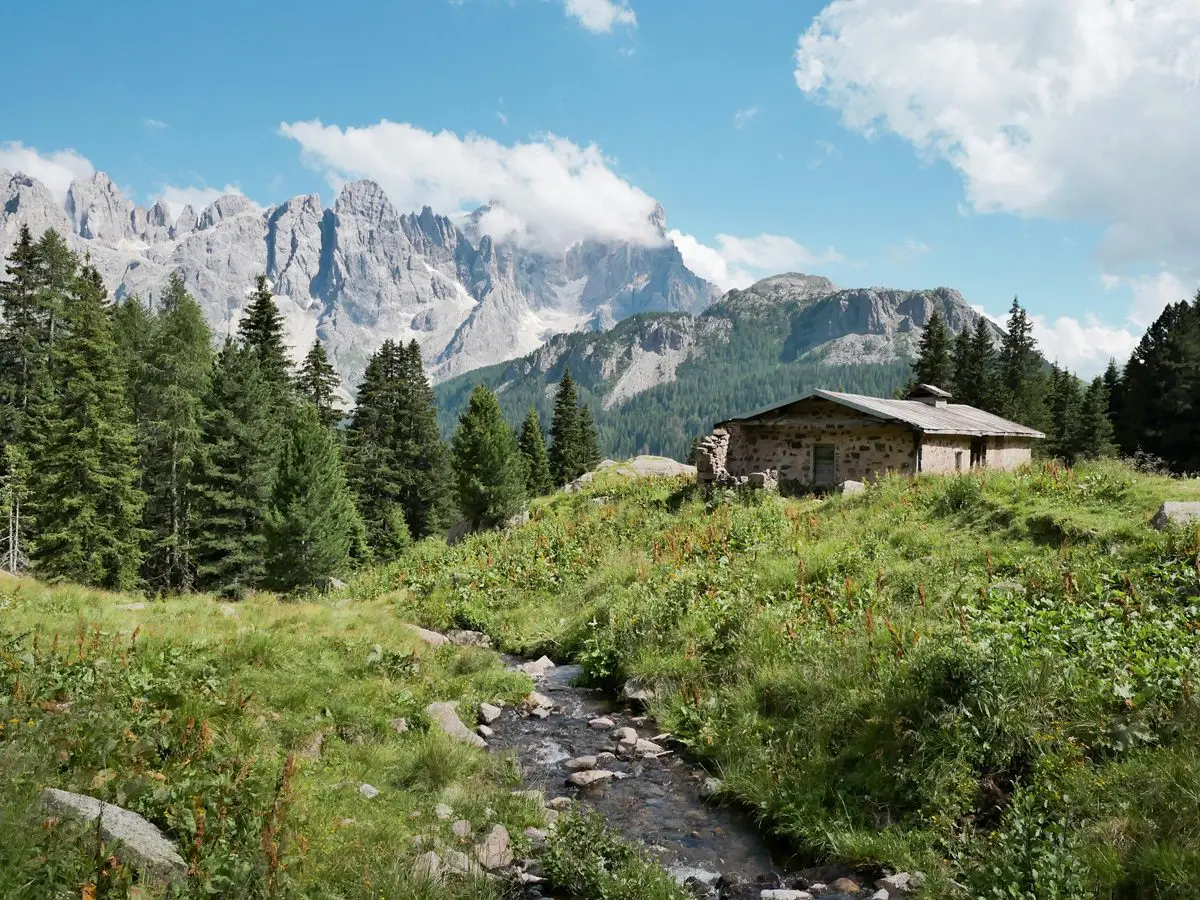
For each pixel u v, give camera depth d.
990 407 71.56
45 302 49.81
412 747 9.03
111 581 39.75
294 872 5.29
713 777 9.09
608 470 48.72
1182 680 7.04
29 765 5.36
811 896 6.42
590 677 13.72
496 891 6.05
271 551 34.41
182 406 46.53
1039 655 8.36
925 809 7.20
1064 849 5.60
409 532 60.66
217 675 9.45
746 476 27.50
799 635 11.11
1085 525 13.05
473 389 44.47
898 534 15.07
